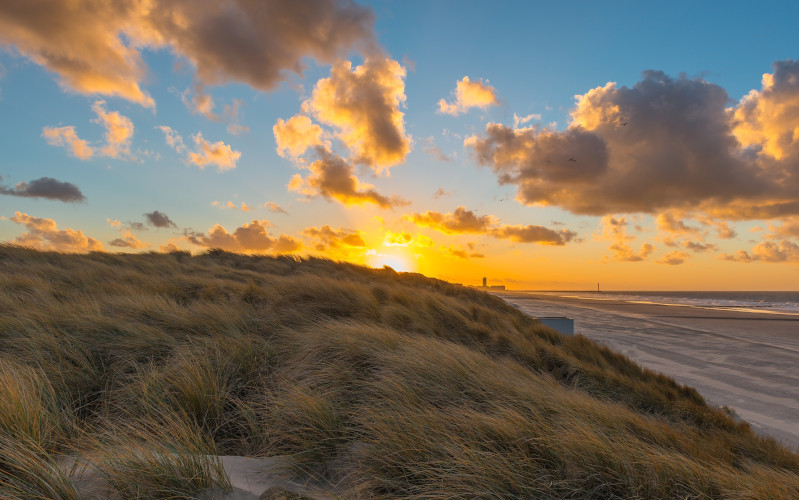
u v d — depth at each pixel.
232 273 14.89
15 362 4.36
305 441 3.33
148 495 2.38
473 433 3.36
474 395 4.56
